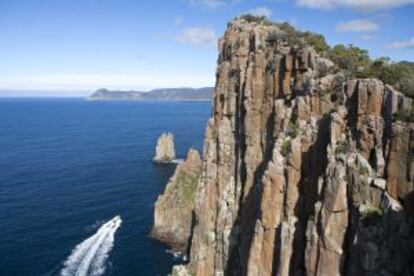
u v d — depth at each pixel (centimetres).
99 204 13675
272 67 6128
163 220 10931
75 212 12862
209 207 7538
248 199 6278
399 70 4353
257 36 6625
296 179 4756
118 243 10581
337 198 3991
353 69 4838
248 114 6412
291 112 5300
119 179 17038
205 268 7438
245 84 6550
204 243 7525
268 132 6094
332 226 4025
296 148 4750
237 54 7075
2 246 10281
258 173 6153
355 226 3853
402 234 3512
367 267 3656
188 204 10781
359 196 3903
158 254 10000
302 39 5897
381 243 3638
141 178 17262
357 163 3975
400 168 3678
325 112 4775
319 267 4109
